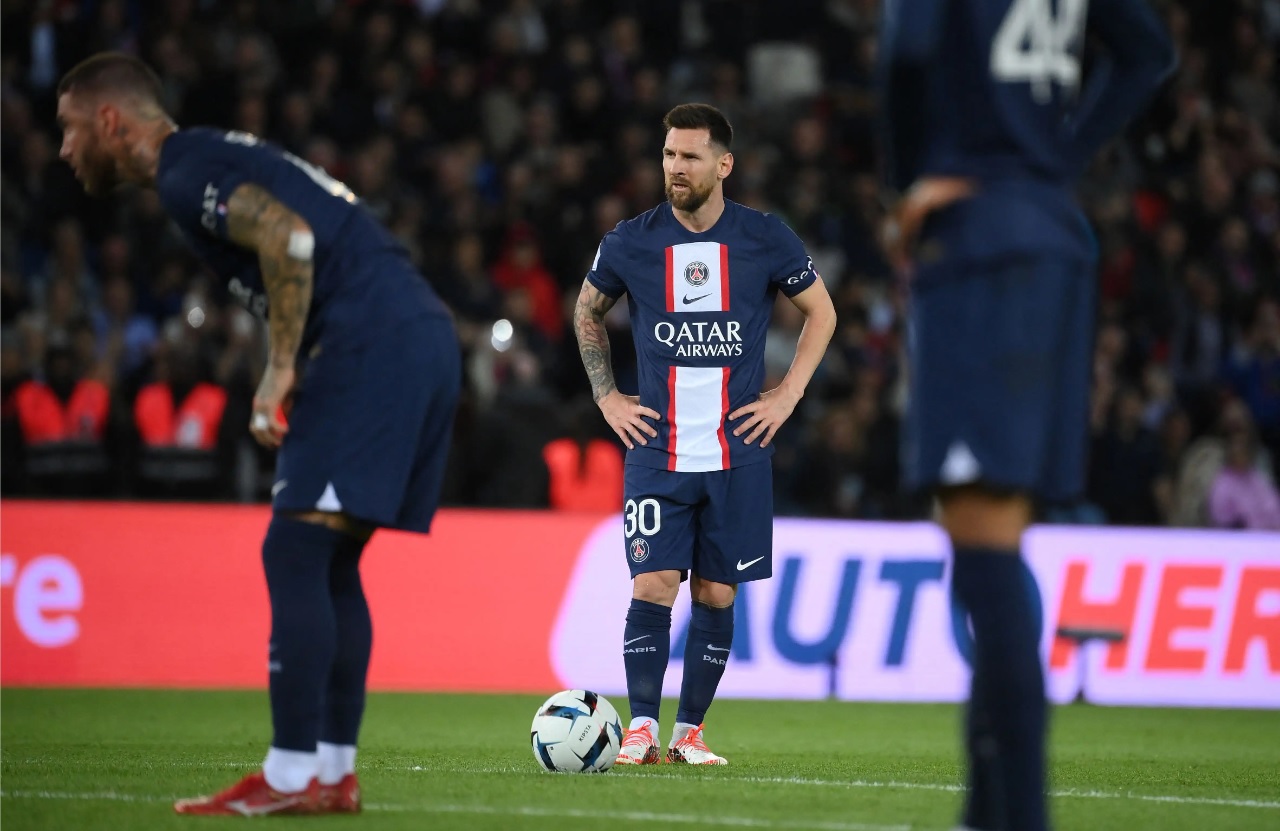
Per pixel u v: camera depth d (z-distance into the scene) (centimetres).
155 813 1495
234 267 1558
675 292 2155
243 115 5319
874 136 6159
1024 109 1274
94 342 4475
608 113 5847
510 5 6166
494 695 3728
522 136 5756
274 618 1487
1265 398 5381
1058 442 1255
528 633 3897
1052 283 1231
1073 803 1748
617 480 4469
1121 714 3656
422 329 1528
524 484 4369
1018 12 1275
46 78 5416
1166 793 1902
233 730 2694
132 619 3747
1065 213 1266
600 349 2245
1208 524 4750
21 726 2723
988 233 1232
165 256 5028
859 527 3994
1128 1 1308
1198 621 4069
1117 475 4784
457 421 4422
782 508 4597
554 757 1964
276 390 1464
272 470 4362
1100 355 5091
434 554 3881
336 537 1509
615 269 2200
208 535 3809
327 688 1537
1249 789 1972
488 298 4994
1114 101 1309
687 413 2147
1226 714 3738
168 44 5506
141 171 1572
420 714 3170
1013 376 1216
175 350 4312
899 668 3966
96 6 5669
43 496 4153
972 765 1258
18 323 4528
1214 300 5653
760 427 2156
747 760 2300
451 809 1560
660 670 2191
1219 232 5916
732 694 3888
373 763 2112
